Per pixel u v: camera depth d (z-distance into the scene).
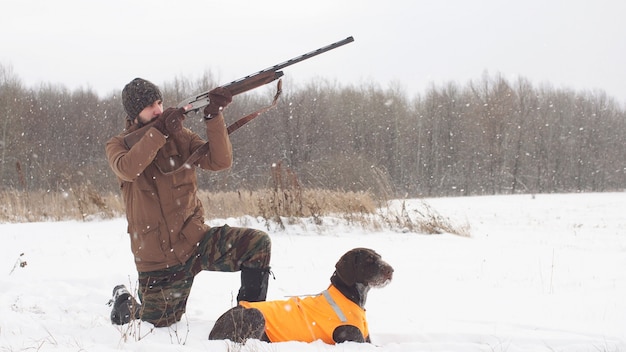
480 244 11.90
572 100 55.84
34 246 10.22
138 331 4.62
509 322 5.56
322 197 15.11
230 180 34.84
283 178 14.77
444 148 51.62
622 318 5.82
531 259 10.06
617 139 54.97
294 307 4.71
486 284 7.78
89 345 4.13
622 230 15.65
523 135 50.53
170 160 4.79
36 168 34.41
